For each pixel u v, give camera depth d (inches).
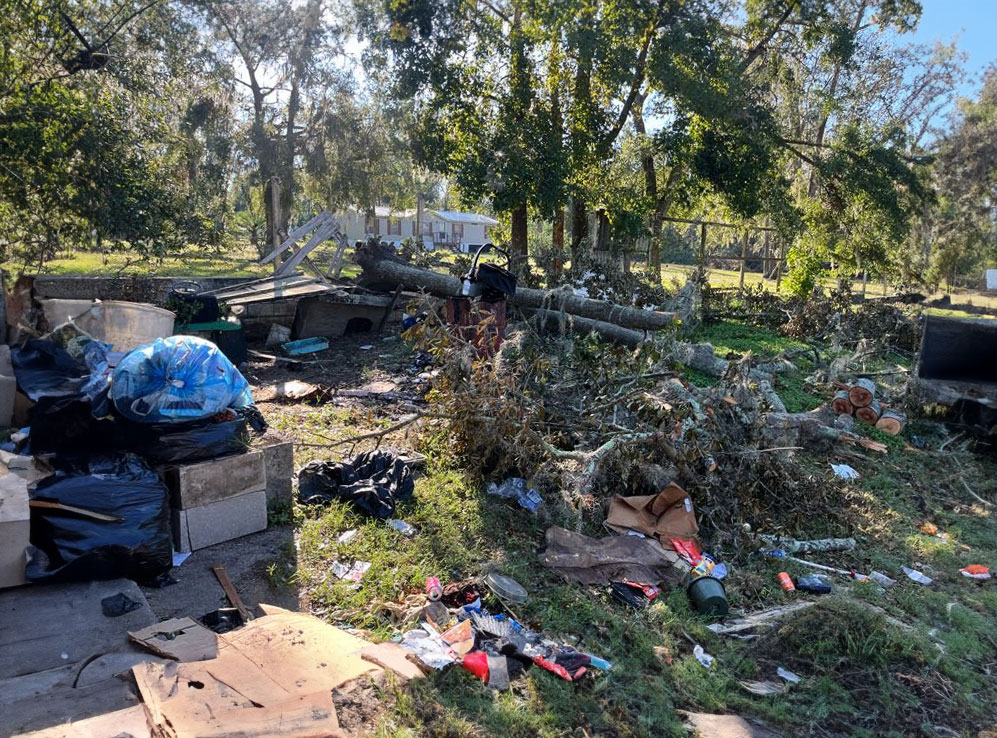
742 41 859.4
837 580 213.0
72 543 152.5
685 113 761.0
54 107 418.3
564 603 176.4
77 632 138.4
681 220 800.9
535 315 442.9
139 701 117.7
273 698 120.4
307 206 1849.2
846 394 361.1
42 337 258.2
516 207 730.2
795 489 254.5
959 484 305.6
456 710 131.1
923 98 1421.0
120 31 529.3
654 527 219.9
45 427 174.4
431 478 235.9
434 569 182.7
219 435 184.9
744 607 192.9
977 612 202.2
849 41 780.0
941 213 1312.7
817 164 788.0
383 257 475.2
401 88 735.7
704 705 150.5
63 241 467.8
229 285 450.6
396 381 357.7
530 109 767.7
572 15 689.0
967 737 149.3
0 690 117.1
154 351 181.8
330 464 219.8
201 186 1230.3
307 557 181.6
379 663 137.6
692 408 252.8
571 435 261.3
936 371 364.8
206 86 1170.6
